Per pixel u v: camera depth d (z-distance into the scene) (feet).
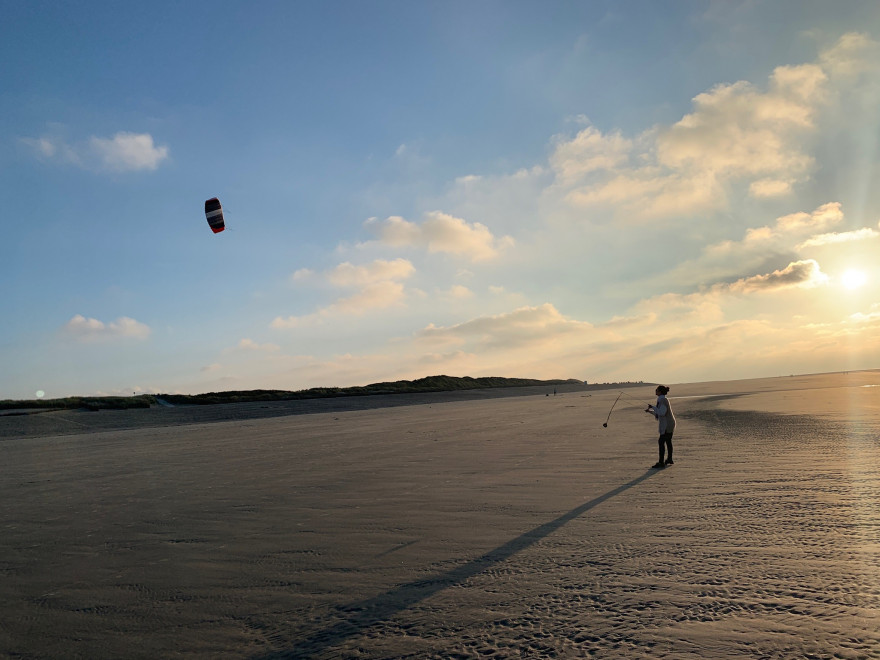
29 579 21.67
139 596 19.13
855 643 12.87
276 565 21.68
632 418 92.43
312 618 16.37
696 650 12.88
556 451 52.70
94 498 39.58
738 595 15.98
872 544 20.17
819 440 51.34
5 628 16.93
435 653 13.64
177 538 26.81
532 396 294.87
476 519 27.17
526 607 16.06
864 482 31.55
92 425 139.74
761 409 96.84
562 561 19.98
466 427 90.38
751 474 35.53
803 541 20.88
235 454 63.87
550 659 12.90
